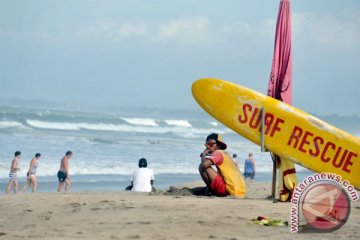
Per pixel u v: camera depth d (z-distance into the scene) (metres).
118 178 59.09
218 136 23.91
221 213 17.80
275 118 22.11
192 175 65.69
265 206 19.50
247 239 14.10
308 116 22.00
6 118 119.12
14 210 18.88
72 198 21.56
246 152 100.69
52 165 64.00
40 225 16.09
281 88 22.73
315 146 21.88
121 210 18.28
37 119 125.56
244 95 22.48
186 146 103.75
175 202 20.14
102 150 84.00
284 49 22.77
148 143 103.38
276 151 22.00
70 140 94.06
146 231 14.91
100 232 14.85
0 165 60.84
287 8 22.78
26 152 73.00
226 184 23.41
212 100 22.83
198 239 14.04
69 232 14.92
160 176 62.66
